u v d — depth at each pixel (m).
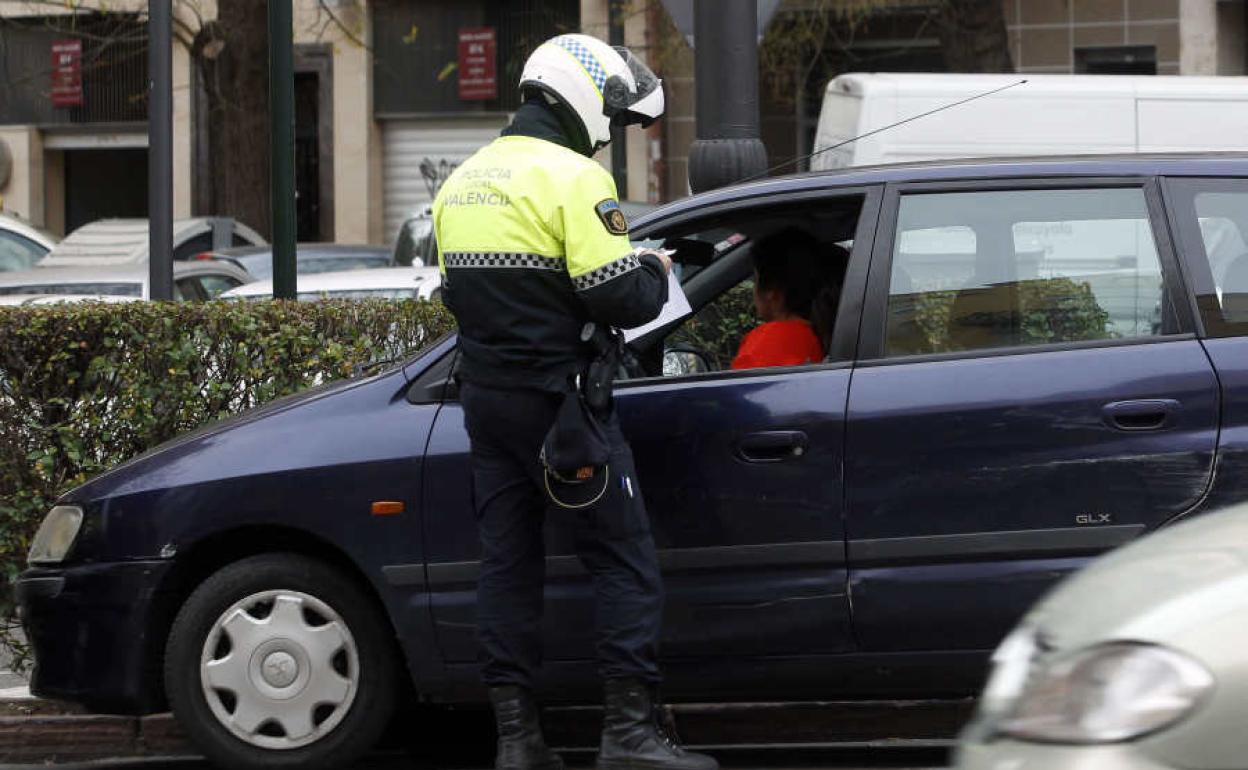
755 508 14.00
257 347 19.05
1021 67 61.28
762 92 63.41
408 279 29.86
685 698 14.37
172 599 15.13
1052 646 8.21
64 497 15.45
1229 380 13.59
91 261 40.72
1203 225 14.08
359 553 14.48
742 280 16.55
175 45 70.25
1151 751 7.52
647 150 63.22
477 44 69.81
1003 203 14.32
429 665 14.48
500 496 13.82
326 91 70.75
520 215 13.31
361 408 14.80
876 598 13.84
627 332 14.75
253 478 14.66
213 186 69.56
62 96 73.19
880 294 14.23
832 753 16.25
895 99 31.78
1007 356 13.95
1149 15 59.72
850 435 13.88
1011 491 13.70
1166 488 13.54
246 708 14.80
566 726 16.80
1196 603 7.90
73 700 15.12
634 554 13.55
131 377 18.64
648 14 61.41
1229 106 31.02
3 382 18.45
